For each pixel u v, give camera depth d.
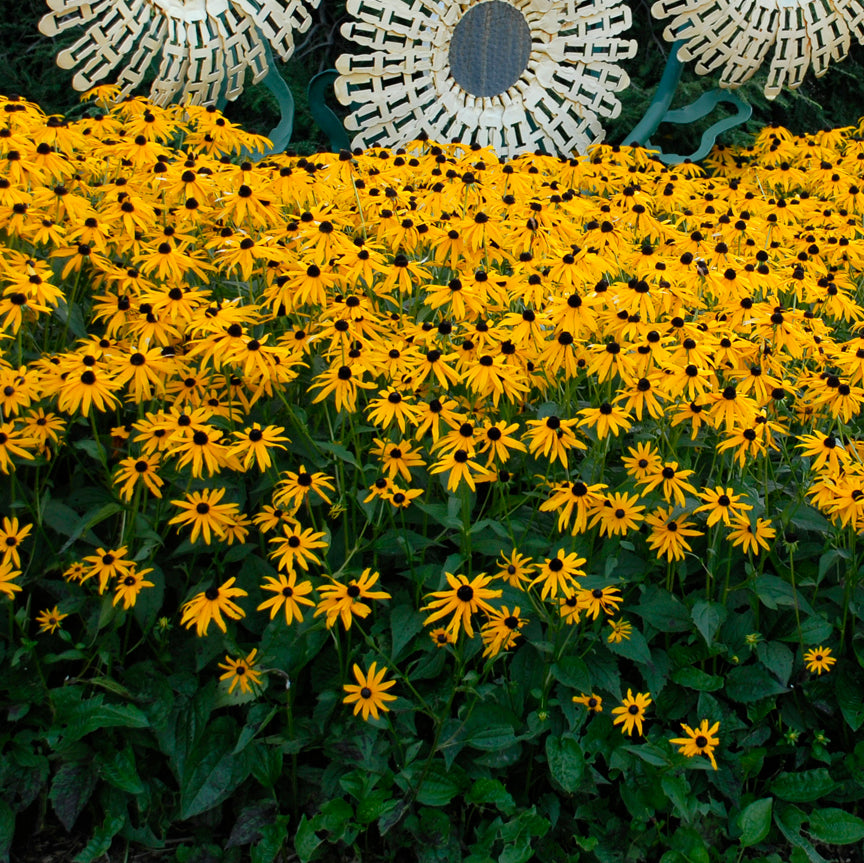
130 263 2.64
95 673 2.13
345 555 2.26
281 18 4.16
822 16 4.79
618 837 2.11
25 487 2.22
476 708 2.09
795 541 2.32
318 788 2.12
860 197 3.77
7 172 2.53
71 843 2.10
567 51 4.82
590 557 2.21
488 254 2.64
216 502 2.01
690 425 2.45
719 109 5.98
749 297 2.53
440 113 4.60
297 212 2.96
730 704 2.31
